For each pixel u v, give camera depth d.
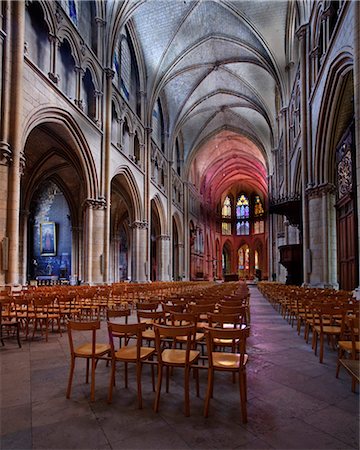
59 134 17.86
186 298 9.21
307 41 19.33
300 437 3.42
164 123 36.78
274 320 11.65
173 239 44.56
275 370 5.70
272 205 21.59
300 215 21.25
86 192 19.28
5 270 11.26
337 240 16.77
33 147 20.47
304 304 8.16
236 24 27.48
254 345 7.62
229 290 14.75
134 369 5.82
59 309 8.88
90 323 4.44
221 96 39.19
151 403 4.30
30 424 3.70
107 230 19.92
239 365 3.94
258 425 3.69
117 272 36.75
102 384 5.00
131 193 26.80
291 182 26.61
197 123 44.00
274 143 36.41
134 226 27.38
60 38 16.02
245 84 35.06
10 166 11.70
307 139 18.89
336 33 13.28
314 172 17.81
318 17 17.08
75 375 5.42
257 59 30.23
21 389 4.77
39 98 13.91
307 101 19.11
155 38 28.00
